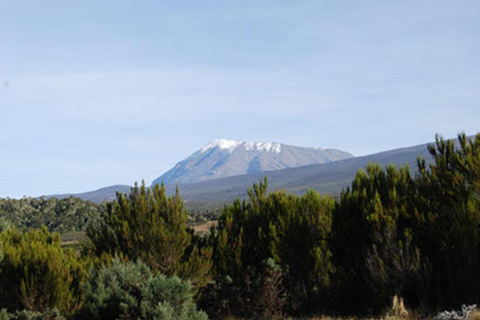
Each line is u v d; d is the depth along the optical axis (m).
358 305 17.09
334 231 18.58
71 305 13.62
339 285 17.48
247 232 19.98
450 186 16.09
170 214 17.86
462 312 13.53
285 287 18.08
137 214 17.64
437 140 16.80
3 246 14.62
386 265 16.03
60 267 13.75
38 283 13.27
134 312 11.69
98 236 18.02
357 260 17.45
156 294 11.96
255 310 17.06
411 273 15.73
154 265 17.20
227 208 21.41
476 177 15.49
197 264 17.64
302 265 18.22
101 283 12.92
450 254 15.66
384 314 15.49
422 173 17.12
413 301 15.84
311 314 16.92
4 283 13.42
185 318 11.56
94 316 12.41
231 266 18.89
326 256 18.08
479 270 14.94
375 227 16.44
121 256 16.59
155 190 18.17
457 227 15.48
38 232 16.27
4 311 12.30
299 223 18.70
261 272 17.72
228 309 17.17
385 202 17.61
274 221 19.59
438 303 15.35
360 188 18.78
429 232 16.12
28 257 13.73
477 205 15.44
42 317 12.45
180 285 12.16
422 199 16.62
